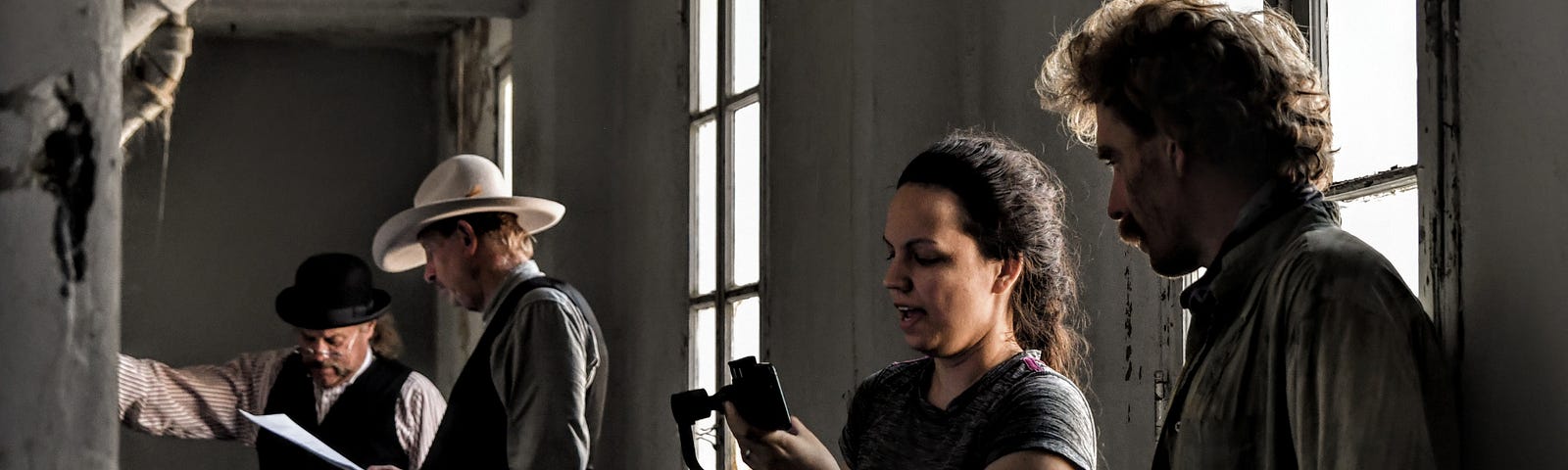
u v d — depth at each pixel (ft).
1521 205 4.45
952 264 5.62
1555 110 4.31
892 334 10.37
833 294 11.37
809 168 11.94
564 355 10.39
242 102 23.70
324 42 24.06
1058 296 5.95
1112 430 8.21
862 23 10.80
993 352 5.70
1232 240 4.63
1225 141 4.62
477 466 10.66
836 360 11.25
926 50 10.11
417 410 15.61
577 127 17.70
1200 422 4.63
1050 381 5.43
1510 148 4.51
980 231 5.67
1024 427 5.27
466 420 10.77
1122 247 8.11
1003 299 5.77
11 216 3.04
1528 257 4.41
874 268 10.52
